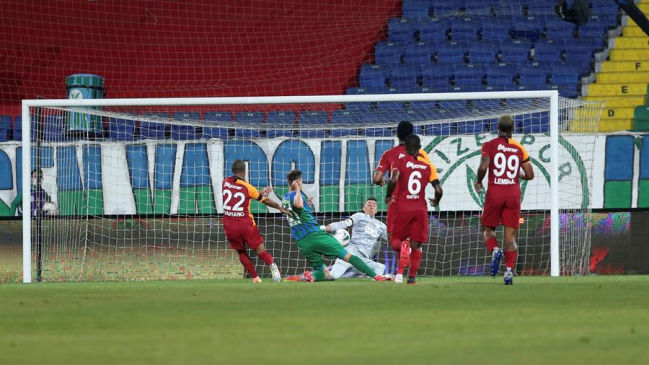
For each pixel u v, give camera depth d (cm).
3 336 2075
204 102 5369
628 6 6012
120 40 9494
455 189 5875
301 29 9394
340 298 3067
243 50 9356
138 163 5991
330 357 1705
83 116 6156
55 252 5925
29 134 5350
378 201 5997
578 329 2138
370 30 9162
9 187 6044
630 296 3089
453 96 5306
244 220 4622
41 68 9294
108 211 5959
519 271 5925
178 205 5969
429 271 5888
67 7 9575
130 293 3447
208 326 2234
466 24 8794
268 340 1961
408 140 3975
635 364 1611
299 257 5962
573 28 8731
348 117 7525
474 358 1684
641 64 8312
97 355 1748
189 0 9619
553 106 5262
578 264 5869
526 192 5894
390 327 2186
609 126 7712
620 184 5962
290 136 6338
